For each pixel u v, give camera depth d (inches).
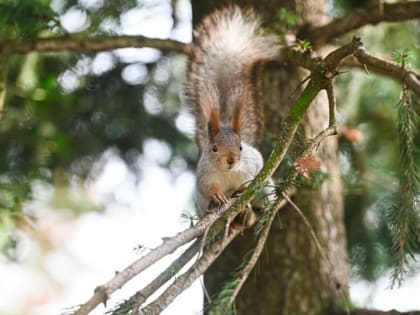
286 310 394.9
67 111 480.1
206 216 269.1
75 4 417.1
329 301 399.2
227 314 277.1
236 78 407.5
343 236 414.9
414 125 302.7
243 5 411.8
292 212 401.7
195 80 408.5
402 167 299.3
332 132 287.9
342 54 295.0
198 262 262.5
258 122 407.8
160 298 250.5
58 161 481.1
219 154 382.3
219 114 406.3
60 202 487.8
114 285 227.9
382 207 485.7
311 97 290.7
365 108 493.0
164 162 494.3
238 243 398.0
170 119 488.7
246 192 273.7
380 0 378.3
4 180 464.4
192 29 426.0
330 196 409.4
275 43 393.4
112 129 486.9
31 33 385.1
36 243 477.7
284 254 399.2
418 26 488.4
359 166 486.9
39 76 457.7
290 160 317.4
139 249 257.9
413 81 296.0
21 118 462.3
